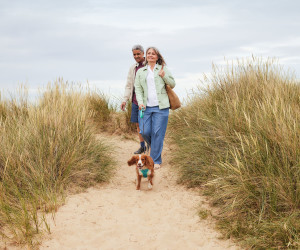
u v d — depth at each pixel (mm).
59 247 3180
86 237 3393
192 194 4461
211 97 6480
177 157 5645
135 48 6027
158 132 5477
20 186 4227
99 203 4227
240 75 6637
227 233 3350
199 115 6238
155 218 3857
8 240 3193
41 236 3305
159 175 5359
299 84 6199
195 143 5363
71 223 3617
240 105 5273
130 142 7262
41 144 4777
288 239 3016
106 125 7816
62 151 4887
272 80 6086
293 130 3855
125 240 3381
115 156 6305
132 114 6371
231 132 4855
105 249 3207
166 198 4422
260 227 3275
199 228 3574
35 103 6219
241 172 3873
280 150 3842
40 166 4523
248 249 3088
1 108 6363
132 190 4766
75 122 5562
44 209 3863
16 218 3471
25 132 5000
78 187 4656
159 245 3285
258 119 4574
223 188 4008
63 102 5742
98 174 5035
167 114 5516
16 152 4562
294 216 3234
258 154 3859
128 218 3846
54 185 4461
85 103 6801
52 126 5168
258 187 3684
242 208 3617
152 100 5391
